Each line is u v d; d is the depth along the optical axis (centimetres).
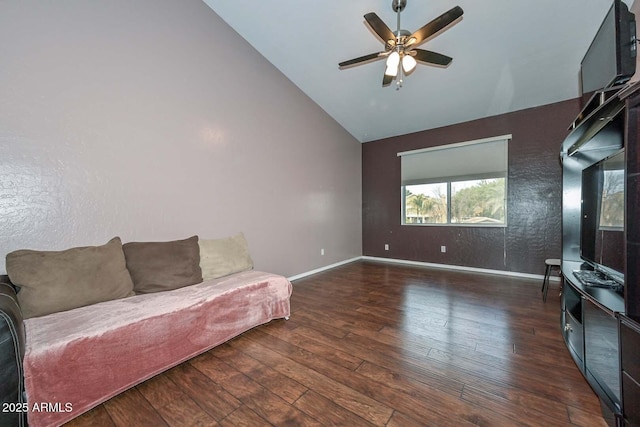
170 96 275
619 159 166
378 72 383
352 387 164
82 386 147
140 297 210
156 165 264
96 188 227
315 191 464
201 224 299
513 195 424
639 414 112
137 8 251
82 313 177
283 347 213
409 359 194
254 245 358
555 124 391
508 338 223
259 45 354
